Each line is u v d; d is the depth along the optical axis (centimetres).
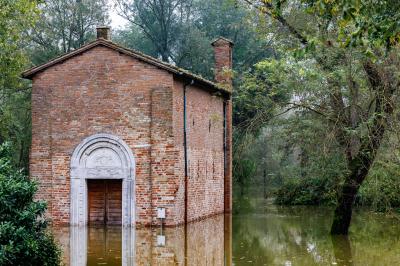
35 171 3331
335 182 3017
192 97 3553
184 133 3388
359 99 2505
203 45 6462
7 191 1691
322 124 2653
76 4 5669
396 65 2284
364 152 2598
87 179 3303
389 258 2328
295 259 2300
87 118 3294
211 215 3912
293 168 4291
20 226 1681
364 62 2325
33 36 5456
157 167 3209
